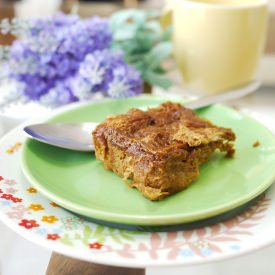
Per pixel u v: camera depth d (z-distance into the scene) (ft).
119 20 1.77
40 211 1.08
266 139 1.29
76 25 1.60
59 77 1.59
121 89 1.49
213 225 1.05
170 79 1.81
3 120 1.59
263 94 1.93
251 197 1.07
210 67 1.65
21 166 1.16
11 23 1.62
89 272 1.11
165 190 1.13
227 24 1.58
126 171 1.18
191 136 1.20
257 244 0.99
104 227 1.05
